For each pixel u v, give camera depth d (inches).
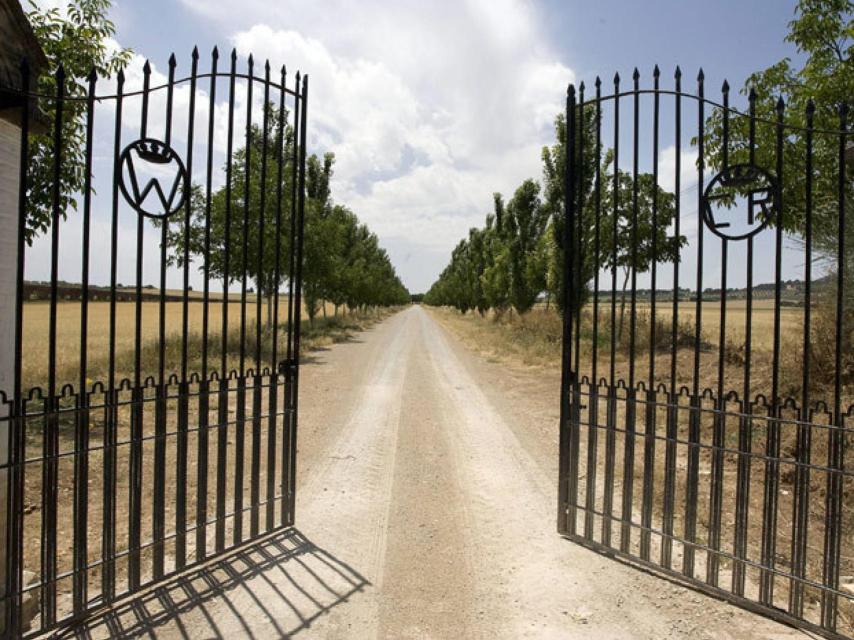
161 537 148.3
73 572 130.5
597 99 173.5
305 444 303.0
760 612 141.3
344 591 149.6
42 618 125.0
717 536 149.4
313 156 1123.9
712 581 150.9
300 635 129.6
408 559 169.0
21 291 117.9
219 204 584.7
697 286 154.0
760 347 468.1
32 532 183.8
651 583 156.3
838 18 285.7
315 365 649.0
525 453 291.3
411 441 312.5
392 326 1700.3
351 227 1686.8
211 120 153.6
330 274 1151.6
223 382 161.9
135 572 142.2
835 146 269.9
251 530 177.0
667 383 441.1
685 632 132.8
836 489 131.4
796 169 278.2
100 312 1640.0
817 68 291.1
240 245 592.7
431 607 142.8
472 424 357.7
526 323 1051.9
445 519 201.2
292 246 183.9
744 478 144.9
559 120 738.2
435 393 474.0
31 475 239.3
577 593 150.3
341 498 220.7
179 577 155.0
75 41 265.6
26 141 116.3
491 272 1440.7
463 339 1114.1
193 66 148.8
